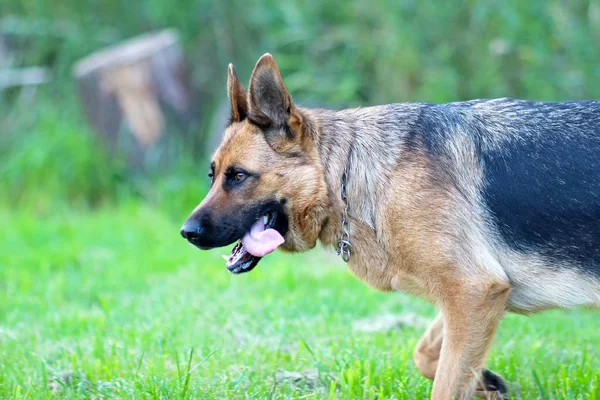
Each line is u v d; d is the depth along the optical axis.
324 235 6.10
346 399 5.87
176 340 7.29
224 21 16.22
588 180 5.46
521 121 5.78
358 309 8.59
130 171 14.81
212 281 9.72
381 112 6.06
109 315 8.15
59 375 6.39
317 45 15.24
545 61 13.30
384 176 5.77
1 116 16.88
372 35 14.77
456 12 14.09
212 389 6.00
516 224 5.60
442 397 5.53
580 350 7.18
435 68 13.98
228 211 5.92
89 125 15.09
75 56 16.73
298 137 5.94
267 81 5.83
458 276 5.53
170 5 16.27
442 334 6.13
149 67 14.68
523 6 13.34
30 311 8.83
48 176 14.94
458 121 5.85
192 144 15.15
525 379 6.44
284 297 8.91
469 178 5.70
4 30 17.09
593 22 13.36
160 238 12.38
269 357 6.89
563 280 5.57
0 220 13.91
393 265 5.78
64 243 12.13
